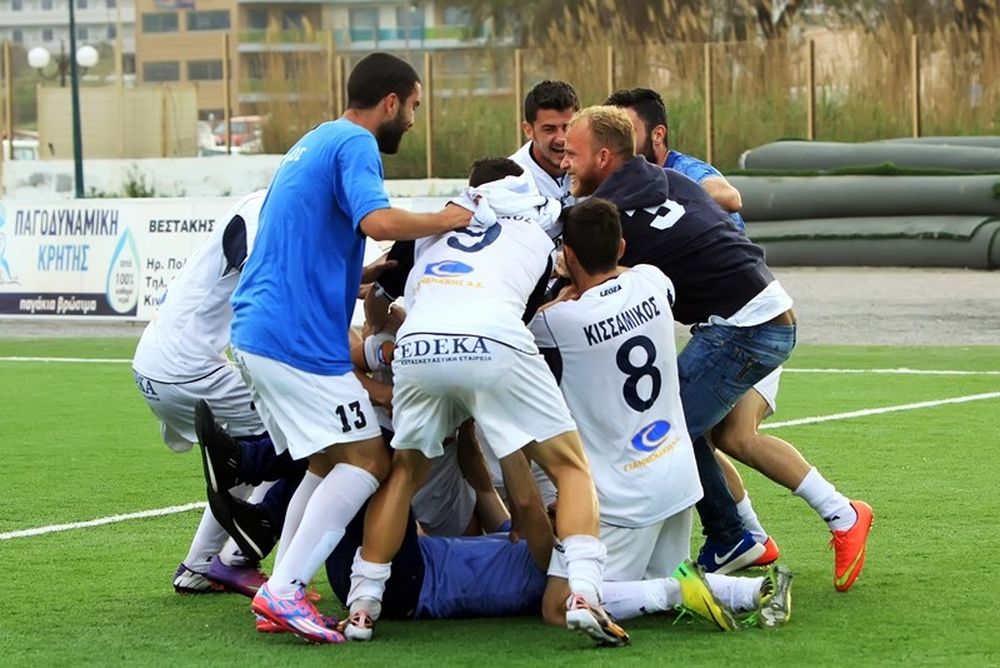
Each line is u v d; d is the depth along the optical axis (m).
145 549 25.36
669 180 22.28
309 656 18.72
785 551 24.52
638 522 20.19
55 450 35.38
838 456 32.94
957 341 55.31
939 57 106.75
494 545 20.70
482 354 18.83
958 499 28.19
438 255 19.80
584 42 121.75
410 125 20.73
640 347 20.19
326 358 19.61
